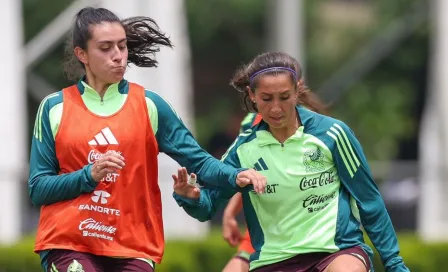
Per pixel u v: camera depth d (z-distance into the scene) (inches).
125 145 674.2
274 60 686.5
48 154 677.9
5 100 1515.7
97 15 677.3
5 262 1347.2
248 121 851.4
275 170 706.2
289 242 705.6
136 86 692.7
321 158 703.7
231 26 3026.6
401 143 3147.1
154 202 692.1
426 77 3041.3
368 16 3245.6
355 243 706.2
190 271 1429.6
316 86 3080.7
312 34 3154.5
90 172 652.7
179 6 1603.1
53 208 676.7
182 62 1588.3
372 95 3053.6
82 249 670.5
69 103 679.7
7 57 1519.4
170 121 693.3
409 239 1605.6
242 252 874.1
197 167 696.4
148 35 727.1
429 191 1878.7
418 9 2977.4
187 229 1550.2
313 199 704.4
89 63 677.3
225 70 3142.2
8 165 1515.7
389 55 3046.3
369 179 710.5
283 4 1900.8
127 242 674.8
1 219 1512.1
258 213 714.8
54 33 1610.5
